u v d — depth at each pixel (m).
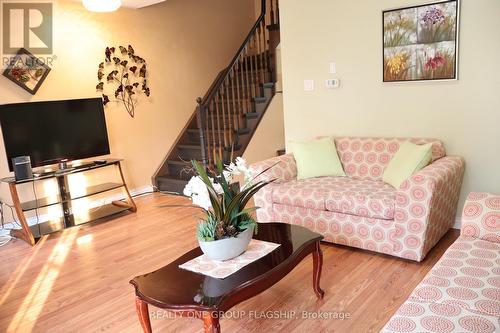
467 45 3.27
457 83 3.37
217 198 2.14
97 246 3.80
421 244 2.84
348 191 3.22
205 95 6.30
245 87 5.88
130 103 5.35
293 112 4.50
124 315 2.56
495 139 3.27
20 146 4.13
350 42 3.90
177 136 5.96
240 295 1.94
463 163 3.37
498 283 1.73
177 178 5.54
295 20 4.25
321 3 4.02
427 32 3.43
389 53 3.68
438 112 3.51
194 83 6.13
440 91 3.47
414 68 3.56
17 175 3.94
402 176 3.16
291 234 2.51
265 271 2.03
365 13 3.75
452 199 3.25
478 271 1.84
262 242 2.41
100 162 4.66
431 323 1.50
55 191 4.76
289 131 4.58
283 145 5.98
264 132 5.64
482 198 2.28
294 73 4.38
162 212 4.70
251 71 5.76
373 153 3.72
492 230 2.16
